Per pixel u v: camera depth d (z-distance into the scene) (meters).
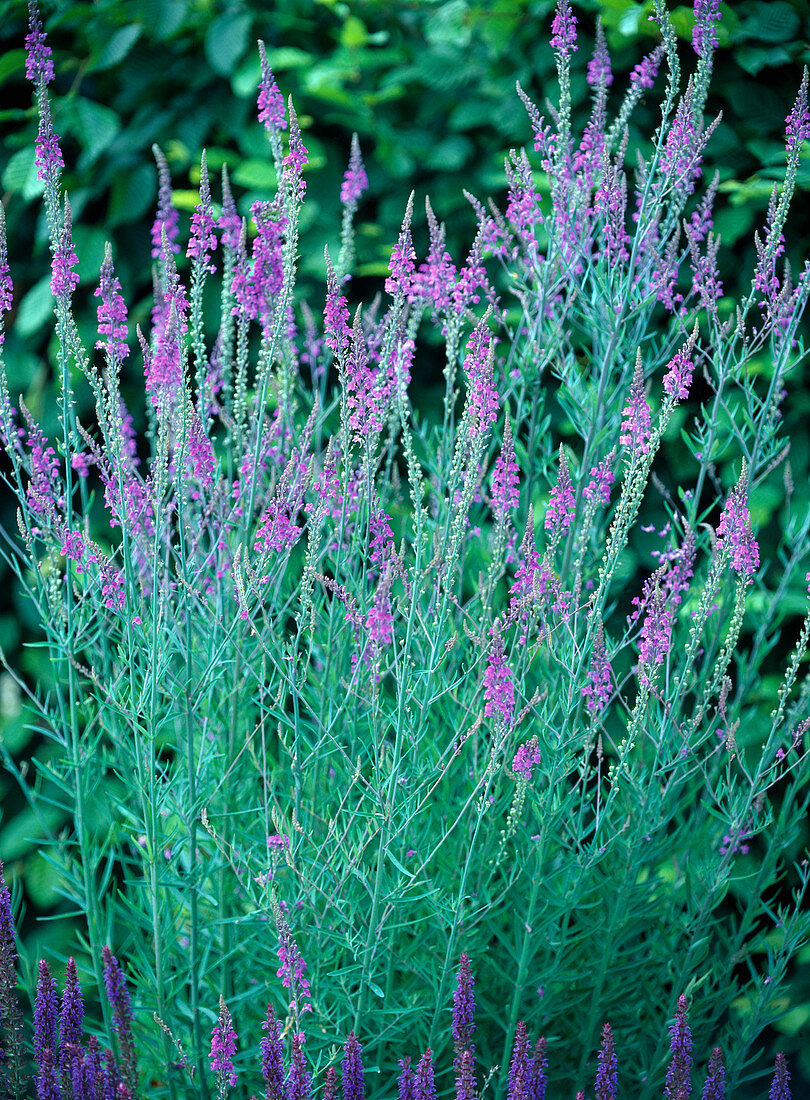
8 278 1.30
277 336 1.32
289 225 1.30
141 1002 1.40
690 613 1.50
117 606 1.32
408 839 1.35
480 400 1.28
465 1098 1.20
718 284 1.43
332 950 1.36
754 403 1.56
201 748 1.37
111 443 1.30
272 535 1.29
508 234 1.44
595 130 1.42
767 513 1.58
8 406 1.33
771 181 1.57
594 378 1.46
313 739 1.50
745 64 1.54
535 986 1.42
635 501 1.30
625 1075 1.45
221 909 1.38
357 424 1.29
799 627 1.60
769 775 1.45
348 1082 1.20
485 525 1.57
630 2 1.52
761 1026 1.43
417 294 1.40
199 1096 1.35
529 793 1.33
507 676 1.25
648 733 1.34
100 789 1.54
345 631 1.41
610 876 1.38
